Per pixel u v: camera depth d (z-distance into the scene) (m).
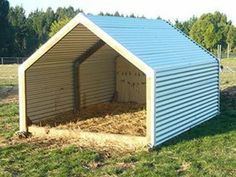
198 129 15.14
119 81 21.30
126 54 13.21
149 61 13.26
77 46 16.38
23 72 15.10
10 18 78.50
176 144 13.17
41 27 91.56
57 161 11.80
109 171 10.91
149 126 12.87
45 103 16.53
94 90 19.83
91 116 17.42
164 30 18.06
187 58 15.84
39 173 10.91
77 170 11.07
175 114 14.14
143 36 15.56
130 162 11.70
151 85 12.77
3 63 63.12
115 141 13.51
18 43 77.38
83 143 13.61
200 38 70.38
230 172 10.84
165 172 10.75
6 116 18.06
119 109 19.09
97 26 13.69
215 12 77.50
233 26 74.44
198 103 16.09
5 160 11.95
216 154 12.23
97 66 19.84
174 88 14.03
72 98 18.42
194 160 11.70
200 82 16.27
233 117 17.44
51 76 16.81
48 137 14.49
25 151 12.86
